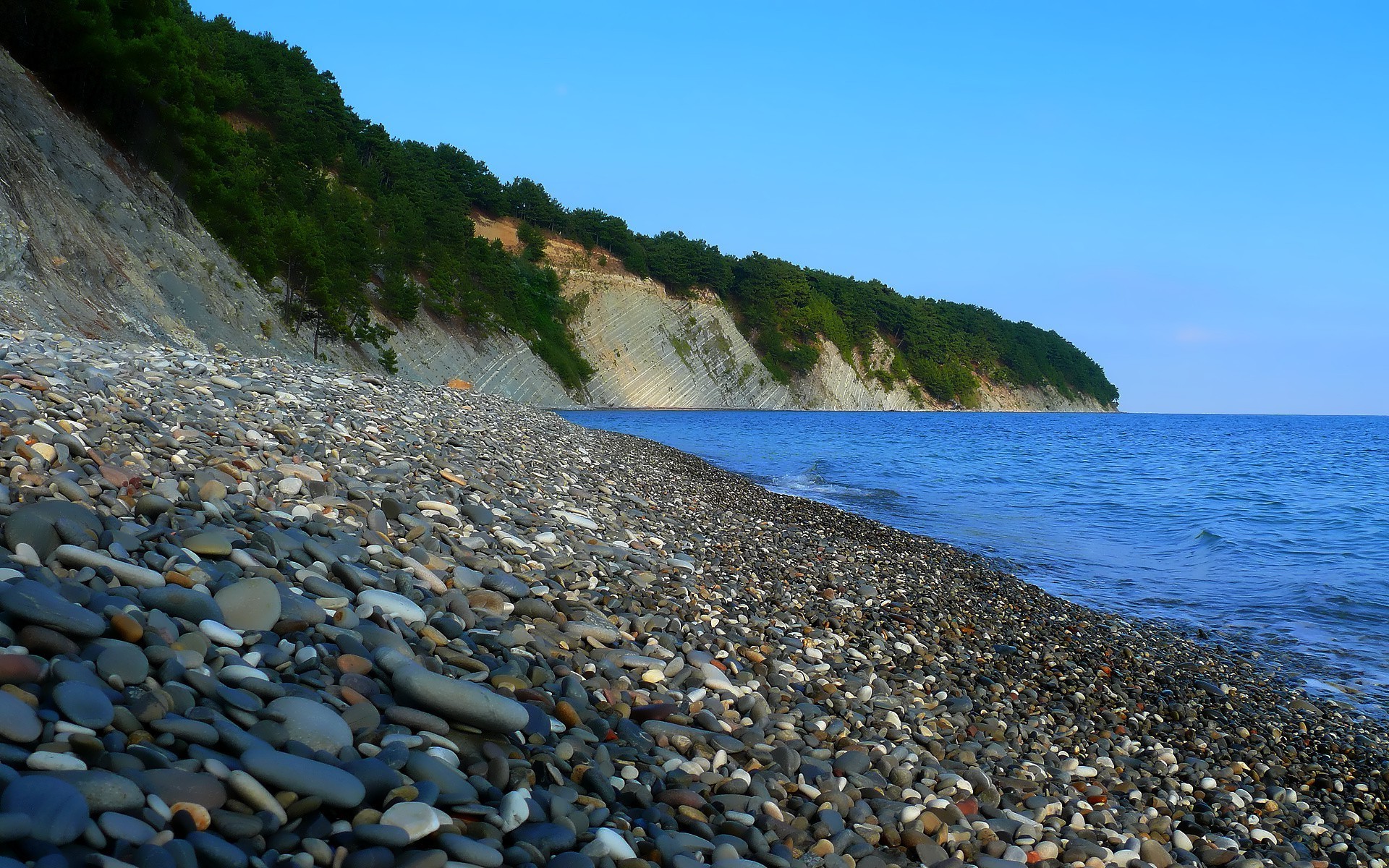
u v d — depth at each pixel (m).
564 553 8.77
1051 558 20.05
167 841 2.69
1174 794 6.64
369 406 15.62
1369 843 6.55
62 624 3.51
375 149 122.75
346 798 3.19
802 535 17.30
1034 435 95.12
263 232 61.12
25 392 8.07
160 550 5.02
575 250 152.62
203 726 3.29
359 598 5.39
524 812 3.52
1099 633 12.84
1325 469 54.81
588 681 5.61
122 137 47.34
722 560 11.94
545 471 15.06
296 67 112.25
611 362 139.00
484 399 34.81
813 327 178.50
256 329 47.19
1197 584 17.73
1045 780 6.22
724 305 169.12
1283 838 6.30
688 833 4.00
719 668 6.62
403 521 7.96
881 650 9.14
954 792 5.38
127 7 49.78
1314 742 8.99
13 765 2.72
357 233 88.94
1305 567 19.89
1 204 27.44
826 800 4.80
